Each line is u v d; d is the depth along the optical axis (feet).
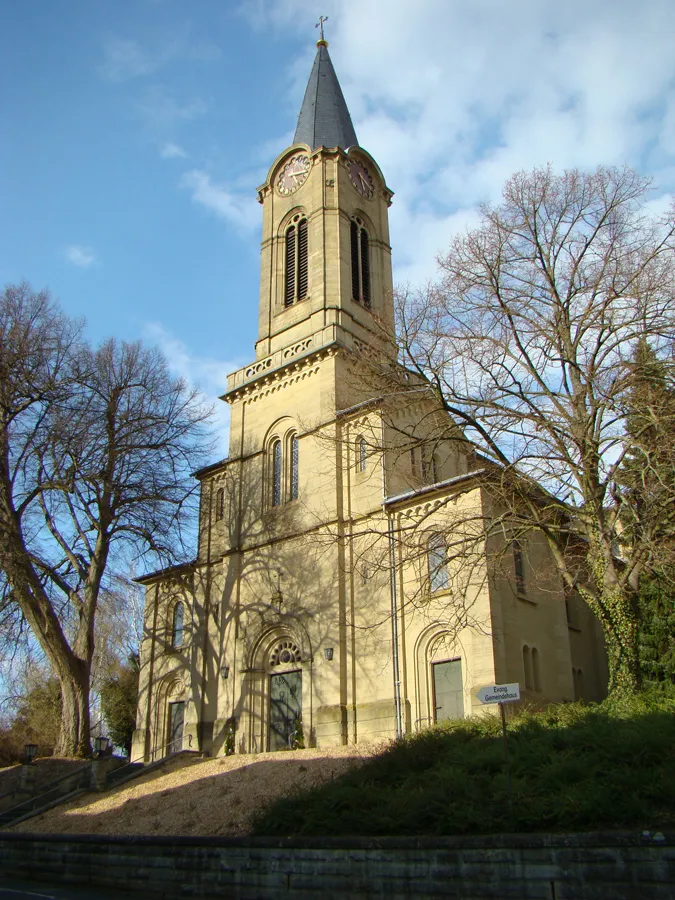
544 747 56.75
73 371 118.73
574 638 113.70
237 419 139.74
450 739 69.46
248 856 54.03
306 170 150.92
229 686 121.39
